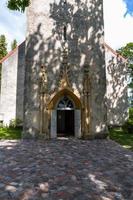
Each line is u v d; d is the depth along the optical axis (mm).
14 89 23844
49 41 17922
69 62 17812
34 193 5629
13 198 5301
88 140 16328
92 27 18484
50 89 17391
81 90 17625
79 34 18281
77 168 8070
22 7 8367
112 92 23781
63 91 17438
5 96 23641
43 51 17734
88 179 6773
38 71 17453
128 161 9297
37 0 18312
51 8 18391
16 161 9188
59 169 7926
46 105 17156
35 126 16828
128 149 12367
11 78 23984
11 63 24234
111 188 6000
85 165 8539
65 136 18562
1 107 23453
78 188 5988
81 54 18047
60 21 18312
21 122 23172
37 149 12188
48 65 17609
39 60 17578
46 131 16875
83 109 17406
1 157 9961
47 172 7527
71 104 17938
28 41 17672
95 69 17953
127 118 23547
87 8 18656
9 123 23250
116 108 23547
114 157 10070
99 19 18656
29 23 17922
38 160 9383
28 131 16719
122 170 7820
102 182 6500
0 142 14812
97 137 17047
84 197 5359
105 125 17359
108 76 24047
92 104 17453
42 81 17219
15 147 12805
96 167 8234
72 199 5238
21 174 7289
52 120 17203
